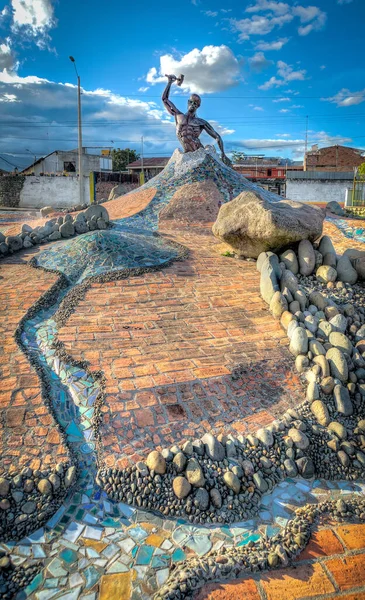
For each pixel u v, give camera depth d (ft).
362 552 10.14
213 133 43.37
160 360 15.75
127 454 12.25
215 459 12.06
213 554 9.96
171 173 42.27
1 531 10.26
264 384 15.26
